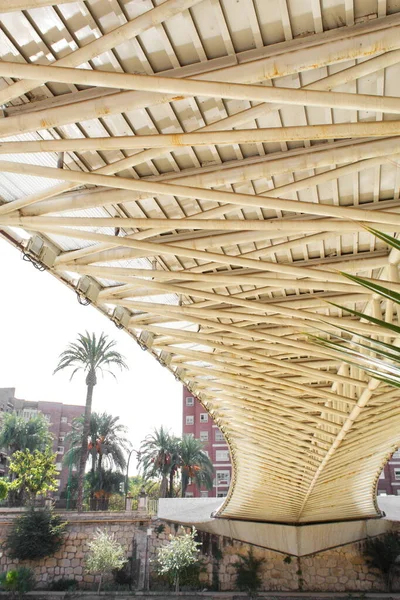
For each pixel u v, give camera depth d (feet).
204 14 24.31
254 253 41.93
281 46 25.25
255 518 133.90
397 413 67.87
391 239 7.01
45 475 157.99
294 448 84.99
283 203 29.66
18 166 29.19
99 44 23.11
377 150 29.89
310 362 65.98
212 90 21.24
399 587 122.11
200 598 113.29
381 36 22.16
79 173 29.12
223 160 34.22
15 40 26.76
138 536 128.26
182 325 62.23
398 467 219.20
